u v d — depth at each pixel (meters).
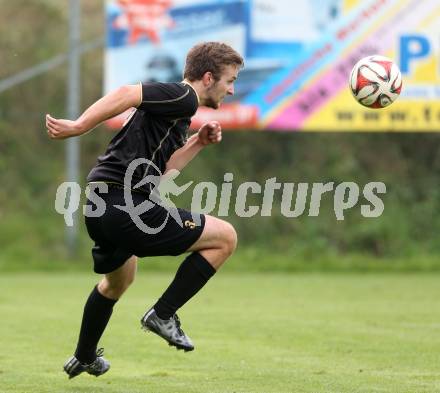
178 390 22.64
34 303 43.22
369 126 60.28
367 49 60.06
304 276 59.44
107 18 59.09
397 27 60.16
